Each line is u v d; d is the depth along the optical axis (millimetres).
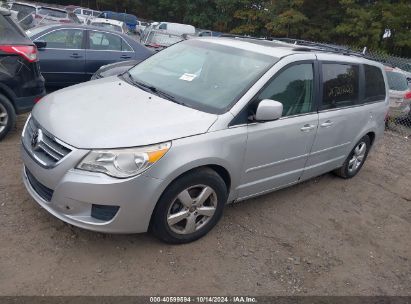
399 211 5363
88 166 3135
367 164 7039
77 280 3139
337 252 4117
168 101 3842
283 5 34125
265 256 3809
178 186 3406
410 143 9383
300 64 4371
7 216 3748
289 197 5066
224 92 3912
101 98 3850
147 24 37375
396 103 11039
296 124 4312
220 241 3883
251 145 3873
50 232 3607
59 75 8164
